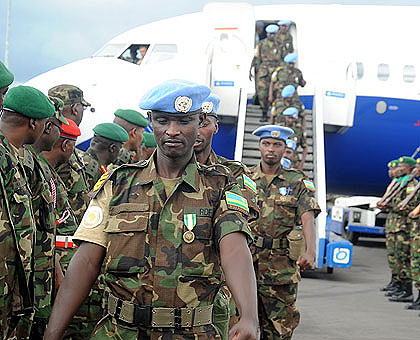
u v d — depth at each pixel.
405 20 12.65
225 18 11.09
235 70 10.94
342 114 11.65
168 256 2.14
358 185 14.09
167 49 11.20
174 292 2.13
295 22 12.29
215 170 2.29
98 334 2.22
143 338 2.14
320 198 10.02
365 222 15.52
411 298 8.45
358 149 12.98
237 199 2.22
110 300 2.20
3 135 2.65
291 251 4.63
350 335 6.27
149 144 5.91
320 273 10.72
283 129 4.71
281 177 4.75
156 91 2.13
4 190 2.49
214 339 2.19
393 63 12.48
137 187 2.22
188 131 2.16
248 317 1.99
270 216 4.65
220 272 2.22
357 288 9.26
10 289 2.56
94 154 4.42
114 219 2.18
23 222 2.61
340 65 11.97
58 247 3.36
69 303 2.19
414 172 8.77
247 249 2.13
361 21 12.55
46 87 10.43
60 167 3.67
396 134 12.66
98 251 2.21
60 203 3.37
